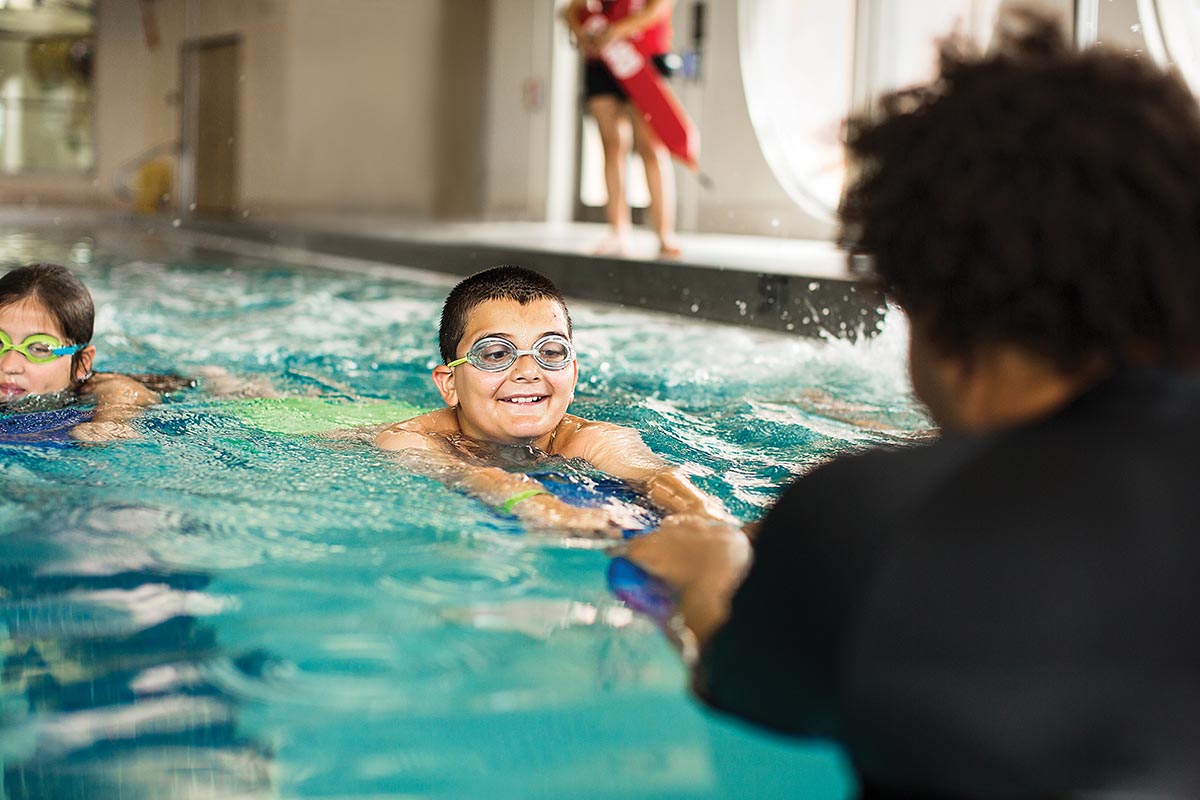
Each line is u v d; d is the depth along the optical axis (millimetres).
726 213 8547
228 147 13734
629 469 1963
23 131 15453
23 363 2455
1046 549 640
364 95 12016
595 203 10453
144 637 1172
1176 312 672
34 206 15398
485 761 934
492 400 2100
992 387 739
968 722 639
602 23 6102
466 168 11250
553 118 10531
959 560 649
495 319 2109
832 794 947
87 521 1562
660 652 1119
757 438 2350
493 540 1518
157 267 7164
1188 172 680
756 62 8242
